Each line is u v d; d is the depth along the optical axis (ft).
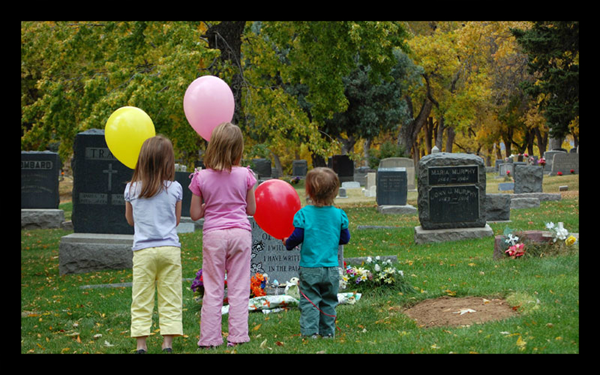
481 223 46.39
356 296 25.66
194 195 18.66
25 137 64.95
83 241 39.91
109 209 40.45
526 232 33.17
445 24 153.38
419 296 24.64
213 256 18.34
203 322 18.48
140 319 17.89
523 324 18.66
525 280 26.18
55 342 21.21
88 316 26.00
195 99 22.39
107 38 62.13
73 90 61.67
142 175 18.06
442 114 170.19
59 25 63.10
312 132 61.82
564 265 28.71
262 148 61.21
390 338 18.66
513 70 145.38
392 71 126.72
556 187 90.07
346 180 127.24
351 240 51.31
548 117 87.61
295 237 19.27
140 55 63.72
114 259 39.81
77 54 64.34
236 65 60.08
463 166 46.37
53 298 30.94
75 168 40.55
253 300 25.35
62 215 67.05
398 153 129.70
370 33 61.41
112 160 40.37
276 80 99.25
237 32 60.13
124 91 53.57
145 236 17.95
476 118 174.81
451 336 17.98
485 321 19.93
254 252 28.84
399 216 69.82
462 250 40.93
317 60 65.46
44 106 62.28
